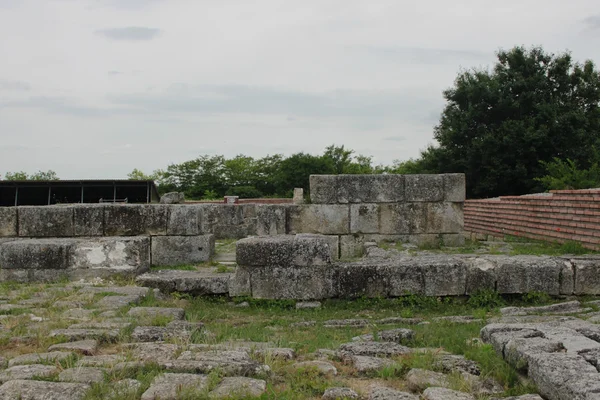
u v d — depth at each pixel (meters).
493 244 12.10
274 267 7.90
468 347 4.82
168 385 3.69
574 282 7.80
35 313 6.34
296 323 6.82
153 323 5.81
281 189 47.59
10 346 4.82
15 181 28.45
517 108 30.05
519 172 28.12
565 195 10.63
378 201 12.47
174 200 22.05
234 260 11.04
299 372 4.12
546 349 4.10
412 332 5.59
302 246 7.88
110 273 8.69
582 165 27.81
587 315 6.63
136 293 7.51
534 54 31.61
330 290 7.87
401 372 4.20
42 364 4.16
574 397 3.26
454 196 12.39
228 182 51.03
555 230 11.17
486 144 29.23
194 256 10.66
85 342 4.81
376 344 4.93
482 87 30.53
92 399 3.45
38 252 8.63
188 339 5.00
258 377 4.01
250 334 5.86
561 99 30.78
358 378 4.10
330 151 50.38
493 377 4.02
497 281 7.84
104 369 4.02
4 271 8.61
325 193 12.50
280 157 52.72
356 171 49.00
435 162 32.38
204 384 3.71
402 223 12.45
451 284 7.83
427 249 11.60
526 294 7.84
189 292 8.29
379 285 7.86
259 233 12.56
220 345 4.87
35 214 10.69
